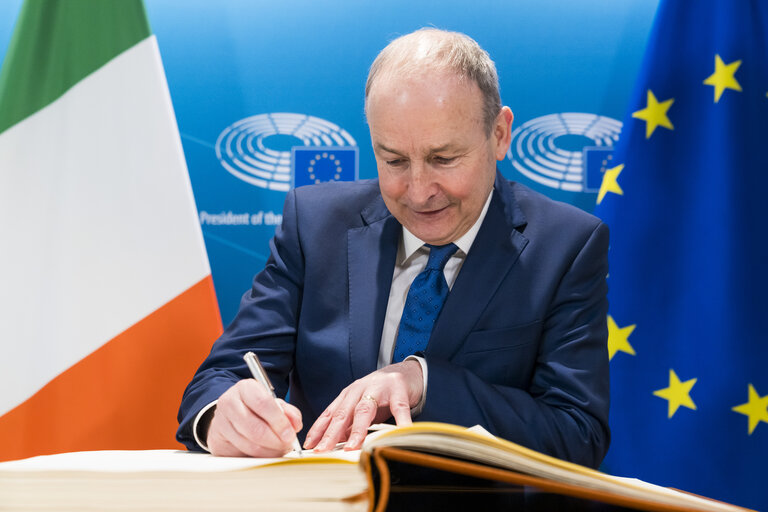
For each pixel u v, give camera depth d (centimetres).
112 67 193
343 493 60
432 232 125
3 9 231
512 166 220
